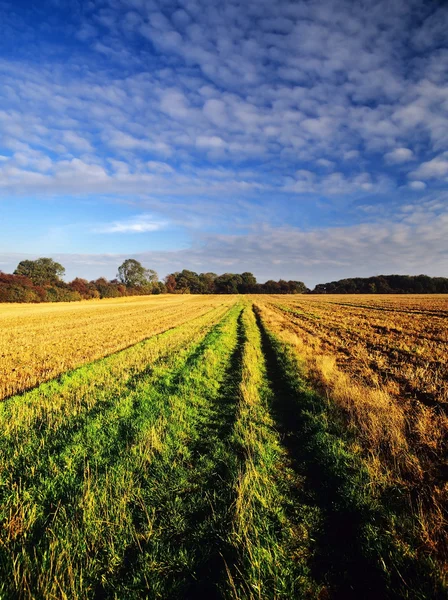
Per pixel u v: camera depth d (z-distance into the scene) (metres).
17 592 2.98
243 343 17.41
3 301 70.69
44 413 7.49
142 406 7.82
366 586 3.15
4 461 5.33
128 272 133.12
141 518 4.11
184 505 4.36
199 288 154.75
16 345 17.92
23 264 100.31
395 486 4.50
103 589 3.17
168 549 3.58
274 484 4.77
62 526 3.80
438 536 3.57
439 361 12.27
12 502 4.29
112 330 24.48
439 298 74.75
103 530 3.78
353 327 23.98
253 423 6.82
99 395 8.73
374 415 6.49
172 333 21.56
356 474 4.86
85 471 4.91
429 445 5.45
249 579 3.11
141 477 4.93
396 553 3.39
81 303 74.56
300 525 3.97
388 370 11.05
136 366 12.09
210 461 5.43
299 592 3.05
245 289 158.50
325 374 10.03
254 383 9.83
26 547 3.57
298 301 71.31
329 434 6.20
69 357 14.50
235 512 4.02
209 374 10.93
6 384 10.30
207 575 3.33
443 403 7.76
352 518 4.07
